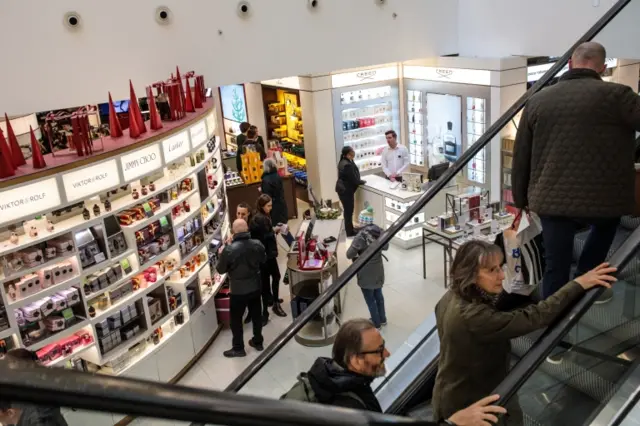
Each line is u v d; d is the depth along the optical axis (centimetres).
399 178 1030
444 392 229
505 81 916
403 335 452
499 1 897
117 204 635
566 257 268
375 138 1172
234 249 691
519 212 296
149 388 81
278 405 108
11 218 524
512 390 183
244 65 806
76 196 571
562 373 235
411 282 554
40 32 664
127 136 661
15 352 331
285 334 404
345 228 955
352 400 228
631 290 243
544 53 841
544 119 260
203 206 775
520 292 293
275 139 1354
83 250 603
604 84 249
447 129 1061
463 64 975
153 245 675
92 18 693
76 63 692
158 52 744
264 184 1009
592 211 252
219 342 776
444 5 955
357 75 1113
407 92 1140
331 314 454
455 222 546
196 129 740
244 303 715
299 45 840
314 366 234
